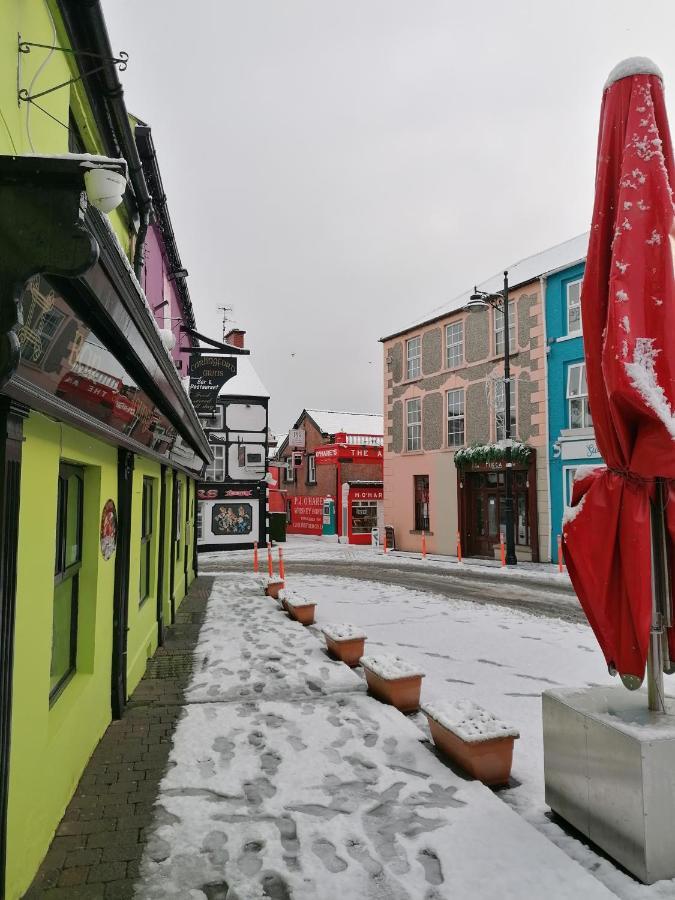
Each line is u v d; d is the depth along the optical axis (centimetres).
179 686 588
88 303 283
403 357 2348
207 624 891
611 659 315
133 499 589
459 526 2028
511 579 1466
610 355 292
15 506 252
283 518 2972
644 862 278
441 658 714
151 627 710
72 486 420
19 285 201
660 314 292
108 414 403
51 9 391
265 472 2600
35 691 291
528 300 1795
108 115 558
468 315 2036
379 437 3459
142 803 356
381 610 1034
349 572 1655
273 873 288
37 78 356
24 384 242
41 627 301
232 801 358
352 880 281
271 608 1023
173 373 512
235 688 575
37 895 273
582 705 333
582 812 319
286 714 501
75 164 196
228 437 2572
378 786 373
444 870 286
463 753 393
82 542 438
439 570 1681
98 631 446
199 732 465
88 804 356
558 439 1670
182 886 279
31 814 285
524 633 848
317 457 3547
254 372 2794
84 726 402
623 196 306
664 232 297
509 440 1694
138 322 353
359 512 3106
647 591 296
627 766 289
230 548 2534
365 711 506
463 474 2025
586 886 273
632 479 308
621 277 297
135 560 599
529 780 396
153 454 636
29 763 281
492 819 332
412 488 2277
